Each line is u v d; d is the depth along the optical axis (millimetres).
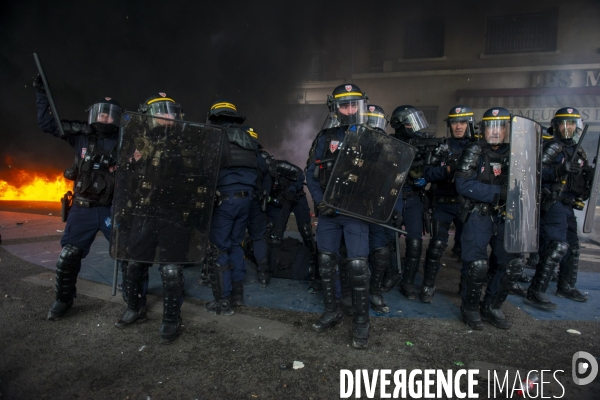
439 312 3734
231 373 2596
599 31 15680
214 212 3473
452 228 8898
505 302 4086
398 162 3109
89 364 2684
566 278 4227
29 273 4660
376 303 3717
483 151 3391
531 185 3299
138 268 3156
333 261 3215
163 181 2902
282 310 3688
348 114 3152
